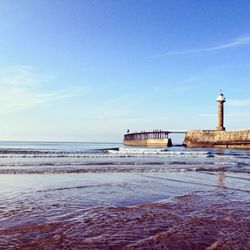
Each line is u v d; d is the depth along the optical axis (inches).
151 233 269.4
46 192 450.9
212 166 927.0
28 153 1470.2
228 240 251.9
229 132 3398.1
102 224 295.7
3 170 701.9
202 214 339.6
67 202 387.9
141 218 319.9
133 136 5039.4
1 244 234.7
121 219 314.7
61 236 257.6
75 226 287.4
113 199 412.8
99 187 503.2
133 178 620.1
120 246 235.8
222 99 3511.3
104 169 759.7
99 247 232.7
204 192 476.1
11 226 282.8
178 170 777.6
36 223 294.5
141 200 409.7
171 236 261.4
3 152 1509.6
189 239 253.8
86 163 932.0
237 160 1275.8
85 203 385.4
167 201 405.4
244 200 420.8
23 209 346.9
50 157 1227.2
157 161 1105.4
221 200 417.1
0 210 339.9
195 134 3801.7
